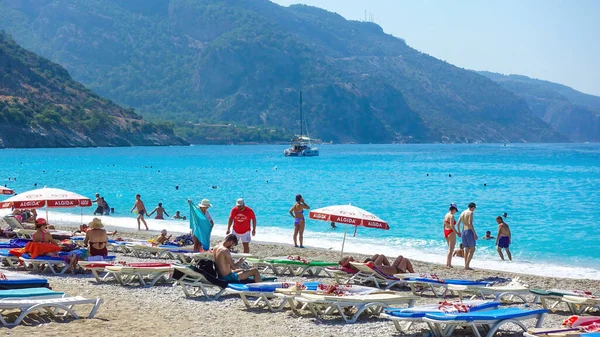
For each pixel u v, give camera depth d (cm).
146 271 1467
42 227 1636
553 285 1658
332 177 7056
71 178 6650
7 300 1051
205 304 1277
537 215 3553
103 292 1376
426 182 6312
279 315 1192
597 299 1244
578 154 17012
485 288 1351
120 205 4003
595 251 2392
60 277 1550
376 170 8731
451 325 1044
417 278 1467
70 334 992
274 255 2050
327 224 3031
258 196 4581
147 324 1090
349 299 1154
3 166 9019
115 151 17238
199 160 12012
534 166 10088
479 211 3753
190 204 1959
